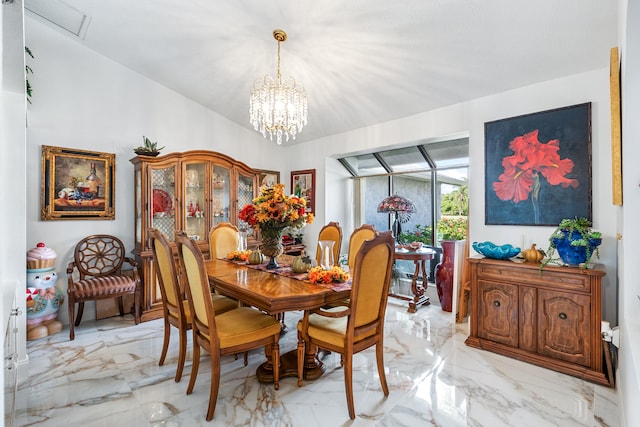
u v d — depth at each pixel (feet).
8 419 5.54
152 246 7.98
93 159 11.57
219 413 6.32
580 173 8.63
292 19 8.67
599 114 8.38
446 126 11.26
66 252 11.13
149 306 11.53
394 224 14.32
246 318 7.21
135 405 6.57
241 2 8.34
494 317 8.87
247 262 9.66
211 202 13.21
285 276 7.95
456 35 8.13
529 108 9.48
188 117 13.94
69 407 6.50
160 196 12.03
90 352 8.90
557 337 7.89
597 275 7.32
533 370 7.87
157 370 7.95
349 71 10.48
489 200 10.27
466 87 10.03
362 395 6.89
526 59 8.48
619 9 6.36
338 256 11.07
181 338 7.36
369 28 8.50
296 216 8.29
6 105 7.81
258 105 9.48
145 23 9.73
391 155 14.73
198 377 7.66
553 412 6.31
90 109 11.55
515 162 9.71
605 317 8.24
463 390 7.06
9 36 5.96
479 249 9.20
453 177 13.35
